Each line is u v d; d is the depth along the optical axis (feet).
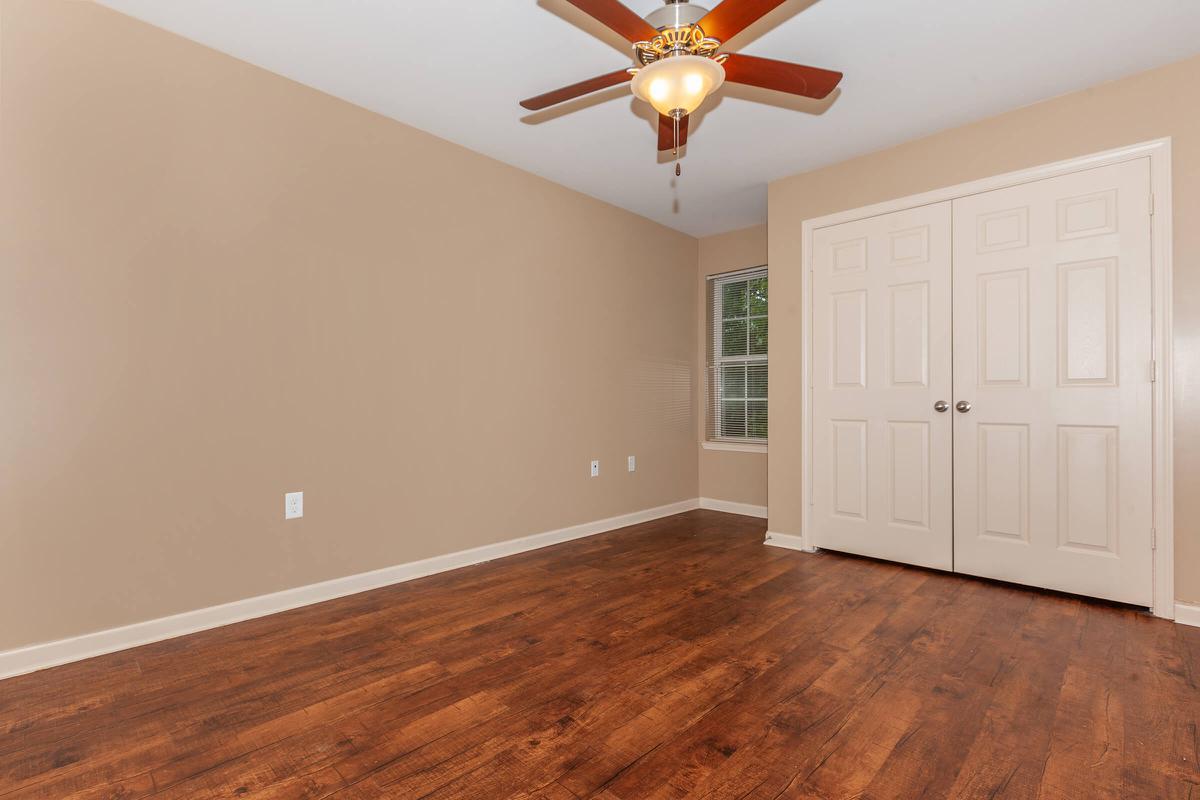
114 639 6.89
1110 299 8.45
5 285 6.22
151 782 4.53
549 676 6.29
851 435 11.09
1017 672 6.35
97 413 6.78
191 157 7.47
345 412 8.97
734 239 15.66
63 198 6.56
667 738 5.12
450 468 10.39
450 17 7.01
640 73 5.64
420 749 4.97
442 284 10.28
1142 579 8.17
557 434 12.38
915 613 8.14
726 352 16.01
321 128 8.71
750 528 13.74
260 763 4.78
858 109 9.22
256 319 8.04
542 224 12.05
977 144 9.61
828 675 6.29
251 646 7.05
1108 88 8.48
